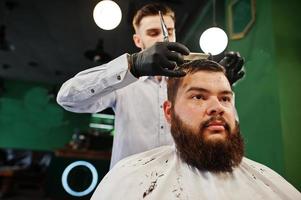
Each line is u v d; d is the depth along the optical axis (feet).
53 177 8.37
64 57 18.69
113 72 3.08
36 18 13.83
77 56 18.37
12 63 20.18
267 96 6.14
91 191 8.39
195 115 2.62
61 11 12.98
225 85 2.72
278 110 5.72
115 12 5.18
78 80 3.35
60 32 15.11
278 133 5.65
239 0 7.72
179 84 2.81
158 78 4.01
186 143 2.64
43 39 16.12
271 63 6.10
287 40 6.15
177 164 2.70
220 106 2.59
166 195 2.36
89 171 8.61
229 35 8.07
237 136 2.68
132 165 2.72
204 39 5.06
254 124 6.55
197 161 2.57
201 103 2.64
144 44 4.08
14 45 16.98
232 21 8.01
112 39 15.14
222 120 2.58
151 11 4.07
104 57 12.98
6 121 23.03
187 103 2.69
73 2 12.16
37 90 24.08
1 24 14.53
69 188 8.32
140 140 3.72
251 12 7.02
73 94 3.36
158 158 2.85
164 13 4.05
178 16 12.17
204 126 2.57
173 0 10.91
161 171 2.61
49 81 23.94
